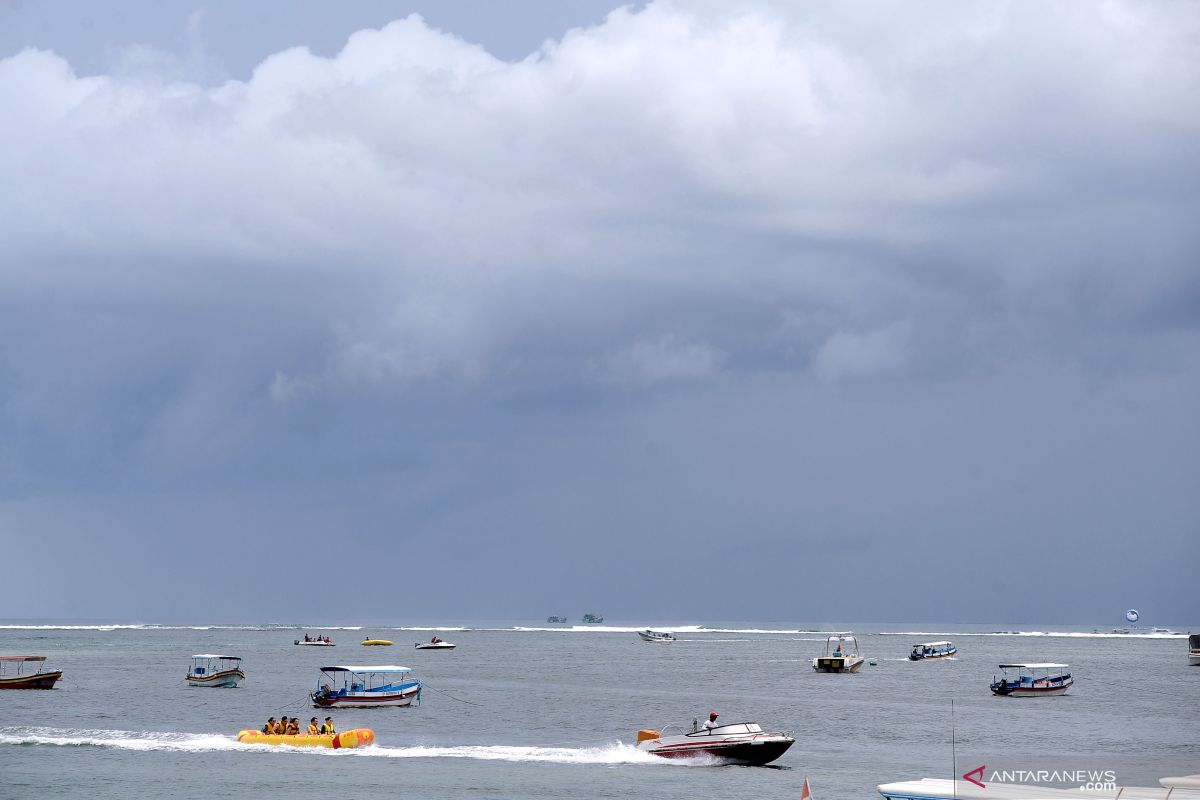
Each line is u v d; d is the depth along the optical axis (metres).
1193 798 77.44
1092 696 190.12
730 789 94.00
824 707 167.50
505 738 127.56
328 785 94.31
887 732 136.00
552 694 188.25
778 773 102.12
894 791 79.06
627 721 146.62
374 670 159.50
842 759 112.12
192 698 172.50
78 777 96.81
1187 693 196.62
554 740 126.12
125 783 94.38
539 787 94.06
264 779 96.50
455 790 92.75
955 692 196.25
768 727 141.00
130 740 117.31
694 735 107.50
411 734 130.25
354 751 111.50
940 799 77.81
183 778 96.62
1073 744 125.88
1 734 123.75
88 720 141.38
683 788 94.31
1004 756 116.38
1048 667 193.12
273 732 116.75
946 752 118.38
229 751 111.00
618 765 104.81
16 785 93.31
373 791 92.06
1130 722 148.38
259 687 196.00
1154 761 112.81
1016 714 158.25
